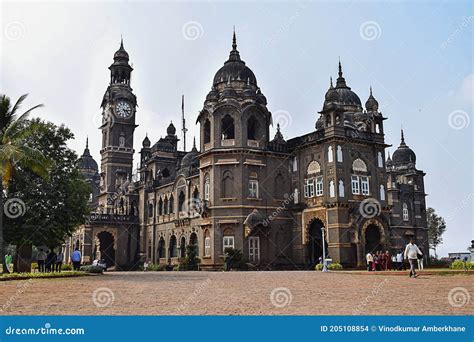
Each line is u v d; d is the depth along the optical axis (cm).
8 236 3388
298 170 5178
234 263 4631
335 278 2748
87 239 6788
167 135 7762
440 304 1349
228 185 4969
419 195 7612
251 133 5278
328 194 4753
